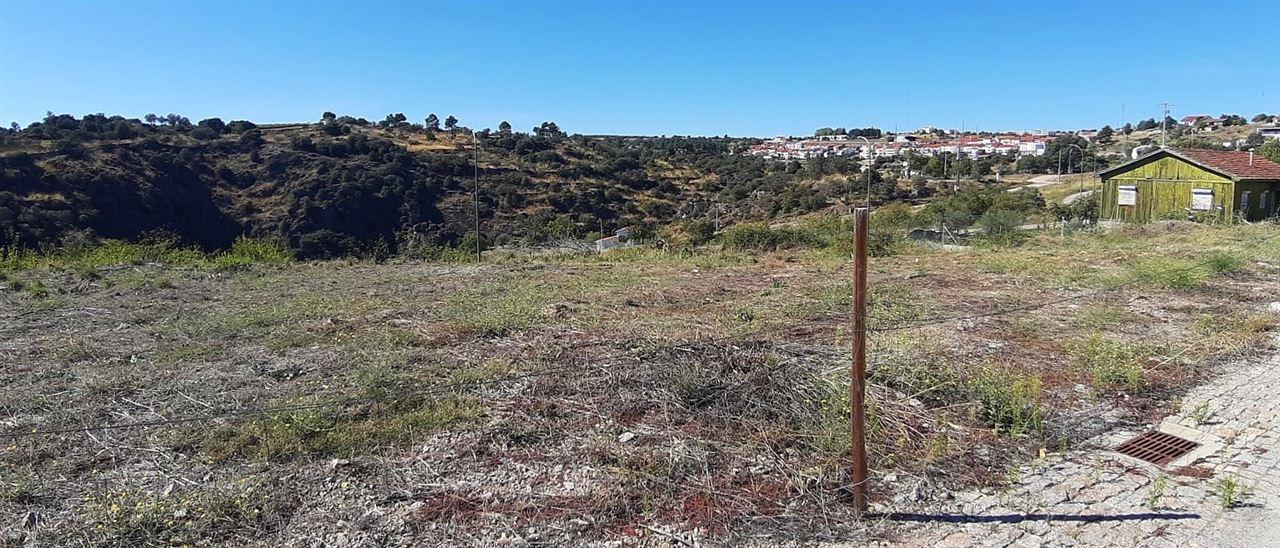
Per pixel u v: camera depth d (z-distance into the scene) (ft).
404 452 13.00
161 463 12.53
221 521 10.70
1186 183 73.67
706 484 11.87
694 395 15.17
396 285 33.19
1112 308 25.20
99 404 15.42
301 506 11.20
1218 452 13.48
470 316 23.89
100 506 10.99
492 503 11.31
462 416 14.44
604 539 10.43
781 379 15.74
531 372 17.11
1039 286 30.91
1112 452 13.53
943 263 40.37
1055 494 11.84
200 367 18.31
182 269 38.96
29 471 12.17
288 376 17.46
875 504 11.38
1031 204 96.07
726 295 29.25
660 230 103.09
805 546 10.32
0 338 21.71
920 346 19.52
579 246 60.08
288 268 40.81
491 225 109.09
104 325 23.66
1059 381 17.28
